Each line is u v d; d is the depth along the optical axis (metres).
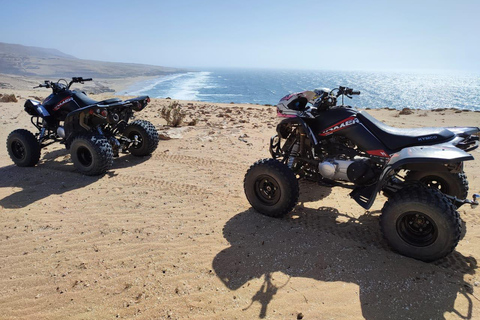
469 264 3.41
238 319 2.74
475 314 2.71
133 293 3.09
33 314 2.86
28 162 6.85
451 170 3.58
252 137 9.48
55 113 7.10
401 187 3.86
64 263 3.57
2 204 5.07
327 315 2.76
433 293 2.97
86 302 2.99
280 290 3.09
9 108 14.75
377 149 4.00
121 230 4.25
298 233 4.11
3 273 3.43
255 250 3.75
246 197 4.95
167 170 6.59
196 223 4.42
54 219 4.57
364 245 3.80
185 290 3.11
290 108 4.72
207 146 8.36
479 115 15.47
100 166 6.08
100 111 6.12
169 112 11.34
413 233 3.53
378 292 3.02
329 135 4.40
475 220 4.35
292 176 4.27
